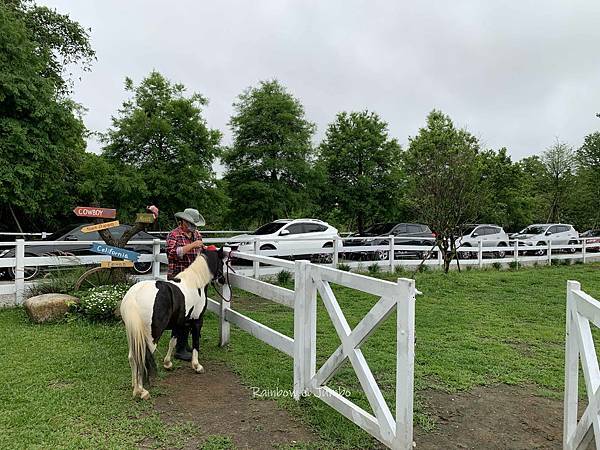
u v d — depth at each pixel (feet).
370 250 44.75
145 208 44.42
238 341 20.34
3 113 37.93
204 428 11.93
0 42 37.50
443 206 42.39
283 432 11.76
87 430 11.68
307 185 57.36
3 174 36.04
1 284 28.17
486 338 21.49
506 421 12.79
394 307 10.21
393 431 9.98
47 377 15.25
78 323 22.22
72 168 46.75
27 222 49.96
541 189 112.78
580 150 118.52
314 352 13.64
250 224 58.23
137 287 14.44
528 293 33.99
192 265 16.28
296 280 13.98
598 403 8.58
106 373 15.75
